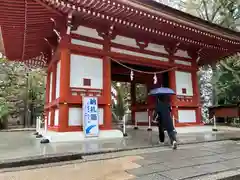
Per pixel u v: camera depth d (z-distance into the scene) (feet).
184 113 38.11
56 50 30.09
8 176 12.00
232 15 72.95
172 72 37.32
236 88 68.59
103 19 26.48
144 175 12.01
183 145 22.12
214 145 22.33
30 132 41.11
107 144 21.49
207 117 71.67
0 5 22.11
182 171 12.72
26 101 70.03
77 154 16.51
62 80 25.55
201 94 77.10
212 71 74.64
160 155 17.16
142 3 25.89
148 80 46.68
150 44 35.19
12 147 19.71
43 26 27.53
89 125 25.82
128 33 31.71
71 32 27.02
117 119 87.66
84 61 27.96
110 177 11.71
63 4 22.02
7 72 66.74
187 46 38.34
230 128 45.14
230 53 42.47
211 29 33.83
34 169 13.52
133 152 18.44
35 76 74.69
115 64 42.55
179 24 29.25
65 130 25.05
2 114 56.44
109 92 28.81
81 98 26.66
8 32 29.17
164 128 21.38
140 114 48.37
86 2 22.52
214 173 12.67
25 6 22.34
